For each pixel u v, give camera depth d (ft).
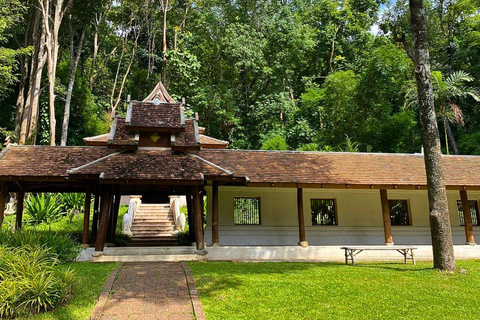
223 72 118.11
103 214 39.42
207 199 51.11
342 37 118.83
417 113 101.30
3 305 20.45
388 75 87.56
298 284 28.73
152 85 128.47
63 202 66.64
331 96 91.91
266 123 107.65
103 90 130.31
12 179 39.04
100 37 124.57
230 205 51.11
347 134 89.35
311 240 51.24
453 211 54.34
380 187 46.03
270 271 33.65
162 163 41.16
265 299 24.84
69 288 23.91
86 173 37.88
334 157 52.54
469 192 54.85
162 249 40.88
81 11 89.35
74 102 101.76
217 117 109.09
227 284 28.19
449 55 106.52
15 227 42.24
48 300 21.61
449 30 112.27
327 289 27.53
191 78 104.12
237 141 109.40
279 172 46.29
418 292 27.12
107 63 131.75
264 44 108.88
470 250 46.47
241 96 120.26
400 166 51.37
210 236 49.67
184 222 58.90
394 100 97.14
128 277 29.68
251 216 51.96
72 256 36.78
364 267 36.76
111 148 42.60
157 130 43.01
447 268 33.88
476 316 22.40
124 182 37.70
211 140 72.84
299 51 111.04
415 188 46.96
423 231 53.52
